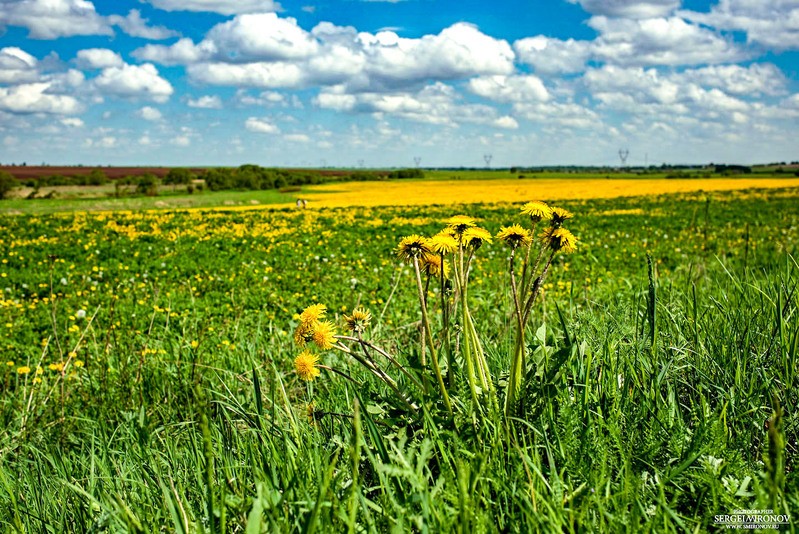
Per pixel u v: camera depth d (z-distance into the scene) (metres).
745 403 2.38
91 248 17.14
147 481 2.50
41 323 7.71
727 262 9.15
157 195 64.62
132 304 8.62
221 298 9.34
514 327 3.95
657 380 2.46
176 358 5.18
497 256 12.77
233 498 1.95
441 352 2.69
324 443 2.54
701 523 1.77
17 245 18.14
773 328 2.93
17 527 2.16
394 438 2.34
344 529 1.73
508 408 2.31
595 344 2.97
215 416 3.82
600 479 1.84
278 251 15.88
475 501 1.73
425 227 23.84
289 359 4.80
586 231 19.53
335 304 8.48
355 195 56.47
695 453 1.96
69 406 4.19
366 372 3.56
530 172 136.62
